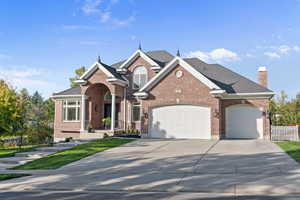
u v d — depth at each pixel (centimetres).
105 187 1018
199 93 2406
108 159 1566
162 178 1119
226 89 2628
